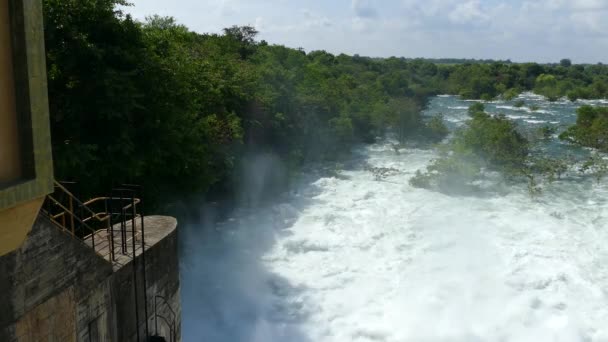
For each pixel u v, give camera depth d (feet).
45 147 21.58
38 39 20.74
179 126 74.84
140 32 69.77
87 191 65.00
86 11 63.62
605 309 68.08
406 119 205.36
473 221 104.58
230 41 205.87
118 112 61.93
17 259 28.17
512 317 66.80
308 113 171.12
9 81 20.20
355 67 435.53
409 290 74.90
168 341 46.50
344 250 90.94
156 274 44.14
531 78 520.42
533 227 100.37
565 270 79.20
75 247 33.19
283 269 84.02
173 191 84.48
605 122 188.03
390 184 136.98
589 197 123.24
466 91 447.83
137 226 47.98
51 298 31.01
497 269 80.84
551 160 150.61
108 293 37.17
